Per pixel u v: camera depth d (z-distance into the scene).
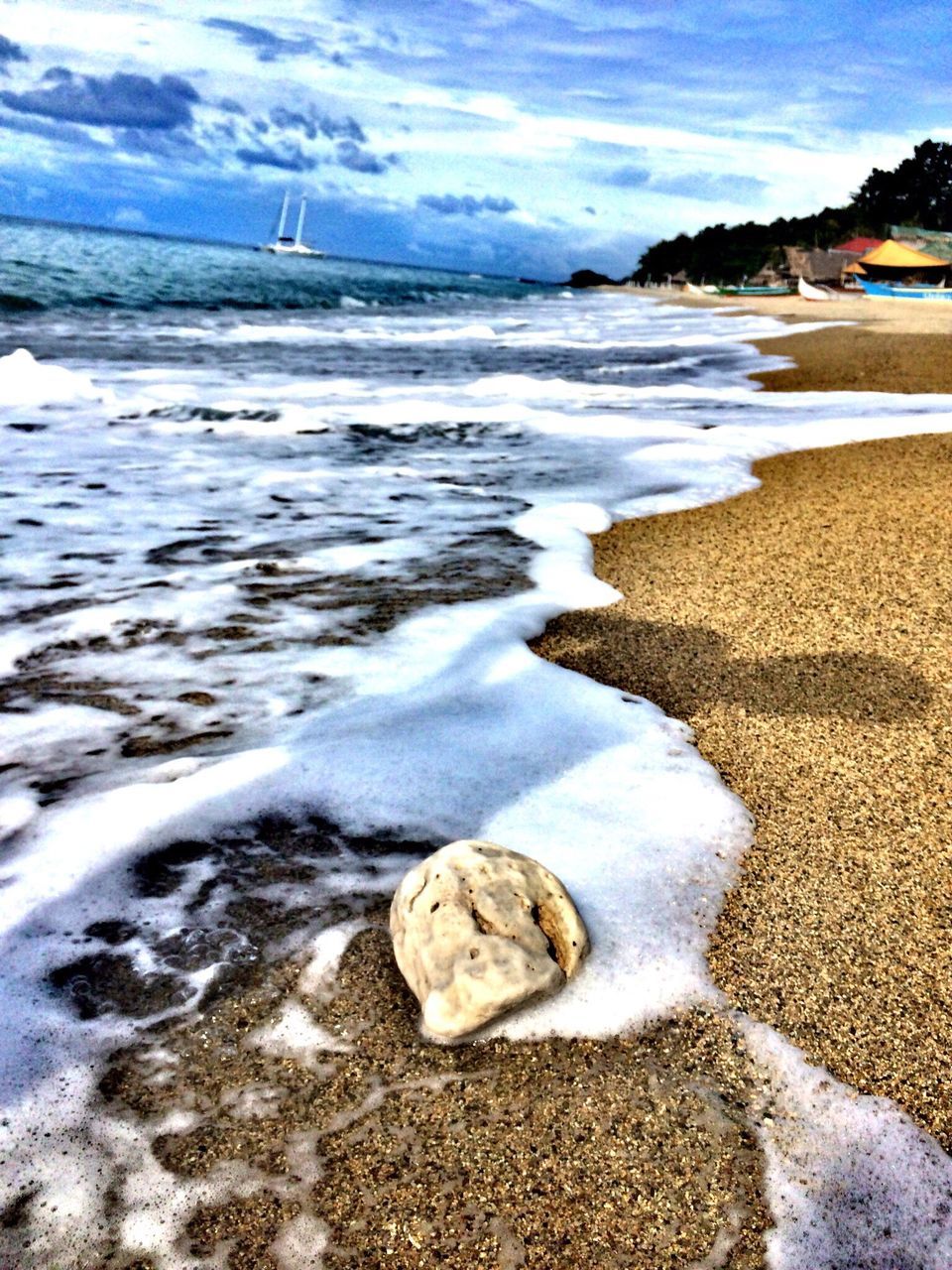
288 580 5.24
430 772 3.36
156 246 73.19
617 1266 1.81
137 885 2.78
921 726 3.83
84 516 6.25
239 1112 2.09
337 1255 1.81
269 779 3.29
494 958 2.33
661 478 7.88
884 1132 2.11
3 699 3.80
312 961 2.53
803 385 14.06
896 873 2.95
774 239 96.00
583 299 66.44
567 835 3.03
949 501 7.10
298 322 23.27
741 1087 2.21
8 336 14.92
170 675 4.07
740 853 3.01
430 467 8.13
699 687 4.14
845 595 5.21
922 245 62.59
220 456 8.17
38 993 2.37
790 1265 1.83
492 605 4.95
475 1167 1.99
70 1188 1.91
